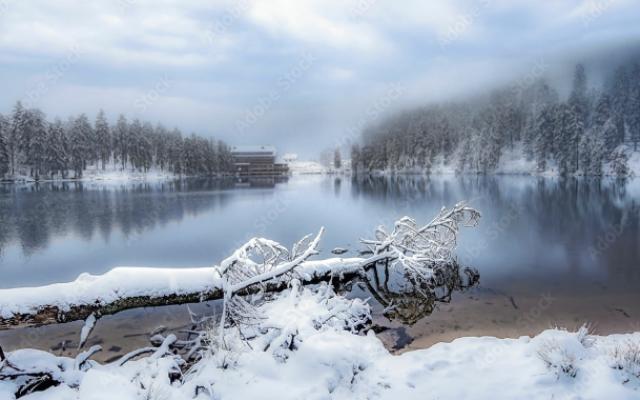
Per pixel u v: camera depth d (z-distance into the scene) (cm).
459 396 504
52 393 512
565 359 535
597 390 484
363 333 812
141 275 720
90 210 3597
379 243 1385
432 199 4181
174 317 910
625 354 549
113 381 481
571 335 662
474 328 833
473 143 10338
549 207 3362
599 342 652
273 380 558
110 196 4916
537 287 1147
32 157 7300
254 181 9256
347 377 566
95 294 675
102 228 2673
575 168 7888
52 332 827
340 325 782
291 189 6294
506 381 531
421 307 980
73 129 8150
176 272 754
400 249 1347
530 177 8469
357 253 1727
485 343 673
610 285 1158
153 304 726
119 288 693
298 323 730
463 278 1267
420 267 1179
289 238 2158
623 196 4181
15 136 7188
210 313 932
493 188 5622
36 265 1688
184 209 3669
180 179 9794
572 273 1317
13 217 3181
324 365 578
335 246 1894
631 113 10250
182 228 2634
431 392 520
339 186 6988
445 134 11825
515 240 1998
